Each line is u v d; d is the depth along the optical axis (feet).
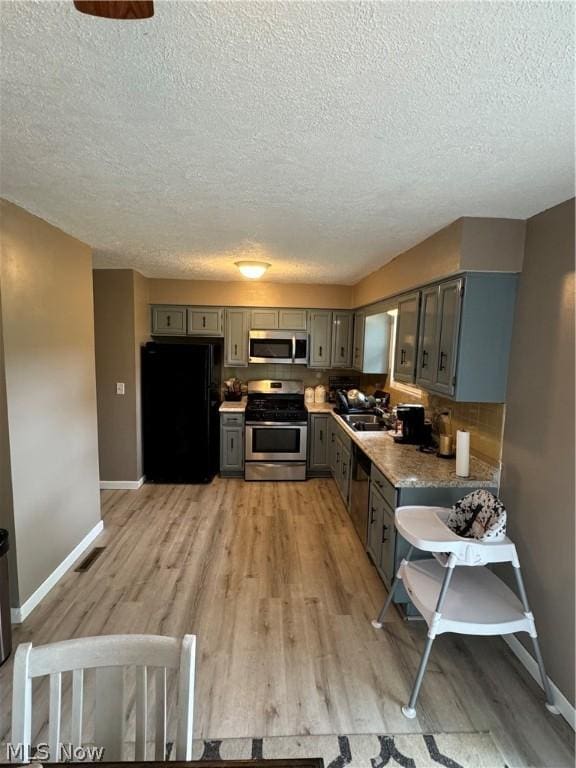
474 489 7.73
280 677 6.38
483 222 7.06
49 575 8.51
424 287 9.16
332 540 10.88
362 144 4.66
